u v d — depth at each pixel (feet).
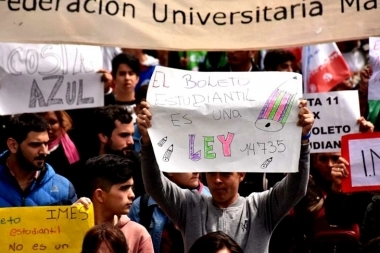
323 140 30.83
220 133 23.32
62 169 33.88
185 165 23.22
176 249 29.66
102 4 24.09
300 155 23.61
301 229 29.99
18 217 24.73
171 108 23.38
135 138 36.14
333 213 28.81
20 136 29.12
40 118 29.48
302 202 29.99
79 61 33.47
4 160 29.84
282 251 29.68
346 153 27.45
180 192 24.94
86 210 24.81
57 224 24.76
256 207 24.75
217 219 24.70
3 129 35.40
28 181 29.76
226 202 24.81
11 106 33.04
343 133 30.76
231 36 24.47
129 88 39.29
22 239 24.71
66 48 33.45
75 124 36.11
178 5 24.34
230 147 23.27
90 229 22.50
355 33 24.53
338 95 30.81
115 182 26.73
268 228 24.67
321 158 30.81
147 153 23.76
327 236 29.43
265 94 23.43
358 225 29.91
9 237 24.67
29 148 29.12
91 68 33.47
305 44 24.56
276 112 23.31
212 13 24.45
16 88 33.14
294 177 23.81
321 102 30.89
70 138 34.65
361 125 30.66
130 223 27.12
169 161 23.21
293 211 30.14
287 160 23.16
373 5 24.45
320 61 37.47
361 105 38.17
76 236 24.75
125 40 24.17
